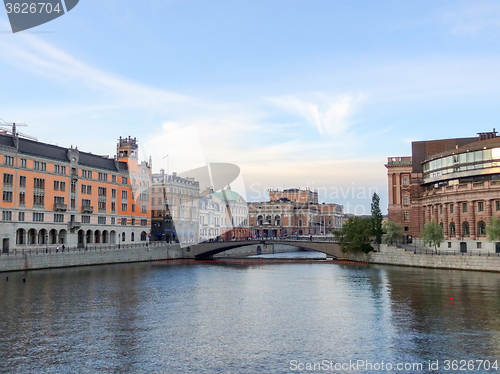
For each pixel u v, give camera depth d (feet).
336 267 370.73
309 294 220.23
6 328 147.84
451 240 389.80
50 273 294.87
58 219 376.68
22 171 344.28
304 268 364.17
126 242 451.53
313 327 151.74
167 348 128.16
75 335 140.46
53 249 360.89
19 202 341.82
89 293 217.97
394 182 492.95
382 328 150.00
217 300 203.21
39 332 143.43
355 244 414.21
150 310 179.22
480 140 442.91
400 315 169.37
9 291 220.02
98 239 426.10
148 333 143.64
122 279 274.57
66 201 384.47
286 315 170.81
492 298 201.26
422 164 457.27
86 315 168.55
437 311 175.73
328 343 133.08
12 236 335.06
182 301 199.82
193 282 266.98
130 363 115.55
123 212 449.48
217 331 146.51
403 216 485.56
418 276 286.46
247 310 180.14
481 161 376.48
